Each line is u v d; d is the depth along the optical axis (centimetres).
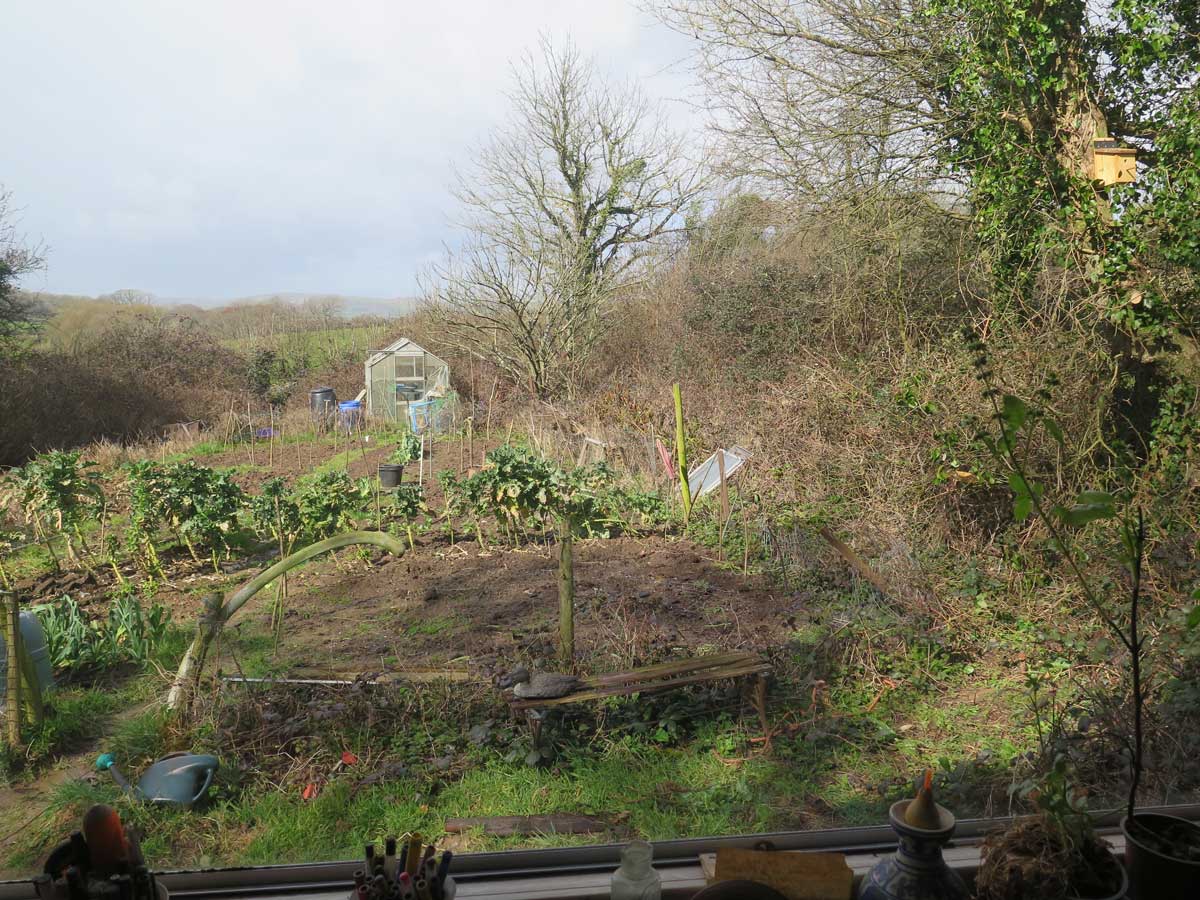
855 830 208
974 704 538
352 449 1853
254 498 1027
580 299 2131
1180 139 883
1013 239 1047
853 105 1284
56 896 144
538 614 724
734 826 404
